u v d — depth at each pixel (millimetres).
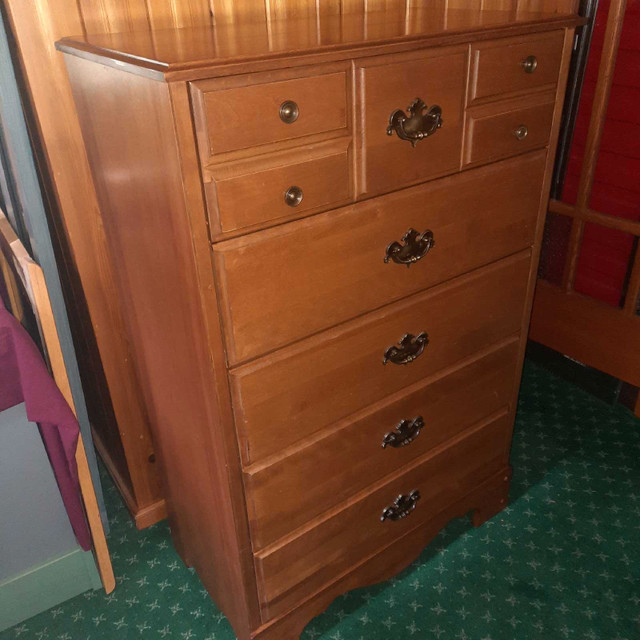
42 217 1634
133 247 1349
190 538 1797
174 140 998
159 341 1418
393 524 1774
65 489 1654
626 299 2465
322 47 1075
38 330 1756
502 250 1633
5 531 1712
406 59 1202
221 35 1295
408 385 1603
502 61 1364
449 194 1421
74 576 1865
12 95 1479
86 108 1316
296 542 1535
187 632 1773
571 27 1452
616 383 2594
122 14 1476
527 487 2236
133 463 2029
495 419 1919
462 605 1829
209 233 1090
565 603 1824
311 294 1280
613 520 2094
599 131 2379
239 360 1234
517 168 1538
